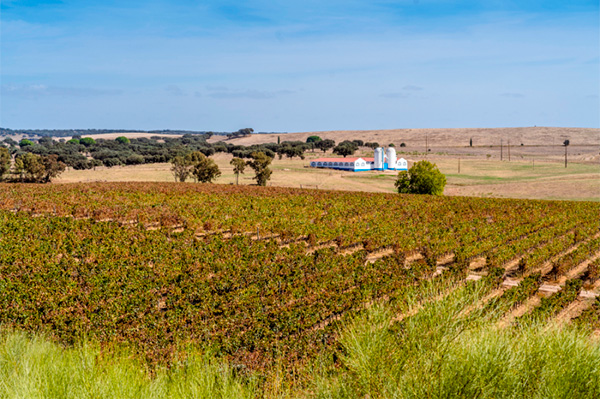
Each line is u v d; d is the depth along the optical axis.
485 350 6.18
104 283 27.77
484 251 41.81
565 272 35.34
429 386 5.98
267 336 20.38
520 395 6.05
